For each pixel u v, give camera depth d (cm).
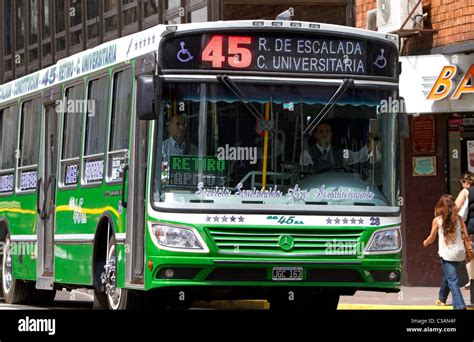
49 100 2402
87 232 2128
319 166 1870
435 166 3080
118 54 2031
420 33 2998
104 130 2083
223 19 3241
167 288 1828
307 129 1869
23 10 4712
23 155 2555
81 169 2186
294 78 1875
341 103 1891
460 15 2880
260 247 1831
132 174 1917
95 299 2123
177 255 1806
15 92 2652
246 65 1862
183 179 1828
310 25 1888
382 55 1927
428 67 2930
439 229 2345
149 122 1847
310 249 1850
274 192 1847
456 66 2891
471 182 2611
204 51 1850
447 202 2328
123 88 2003
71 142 2261
